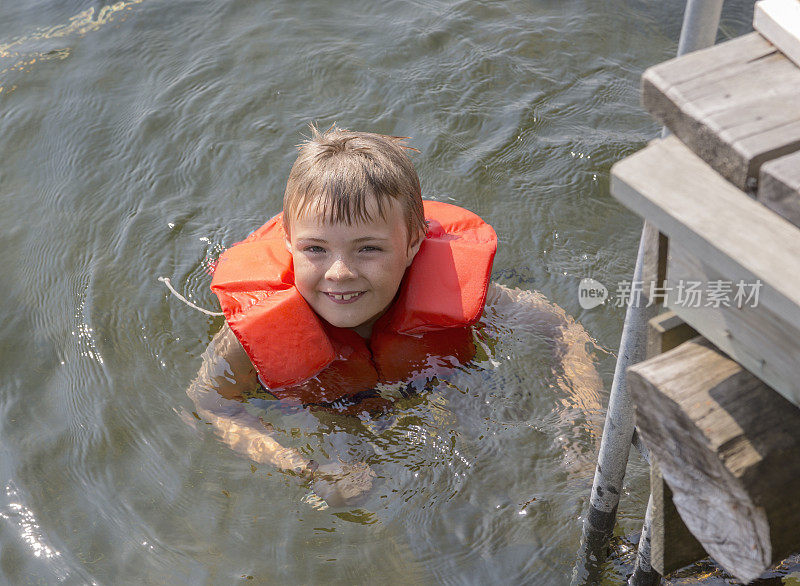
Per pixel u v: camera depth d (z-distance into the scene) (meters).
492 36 5.34
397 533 2.82
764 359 1.51
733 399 1.57
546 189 4.35
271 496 2.97
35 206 4.38
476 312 3.24
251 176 4.48
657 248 1.72
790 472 1.55
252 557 2.81
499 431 3.08
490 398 3.19
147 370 3.48
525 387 3.23
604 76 5.07
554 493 2.89
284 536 2.85
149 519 2.95
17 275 4.02
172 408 3.31
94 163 4.59
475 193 4.33
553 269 3.89
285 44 5.30
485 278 3.30
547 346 3.40
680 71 1.53
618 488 2.44
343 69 5.11
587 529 2.65
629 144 4.59
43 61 5.25
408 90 4.97
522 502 2.87
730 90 1.49
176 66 5.17
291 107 4.88
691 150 1.51
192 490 3.02
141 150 4.64
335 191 2.92
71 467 3.15
